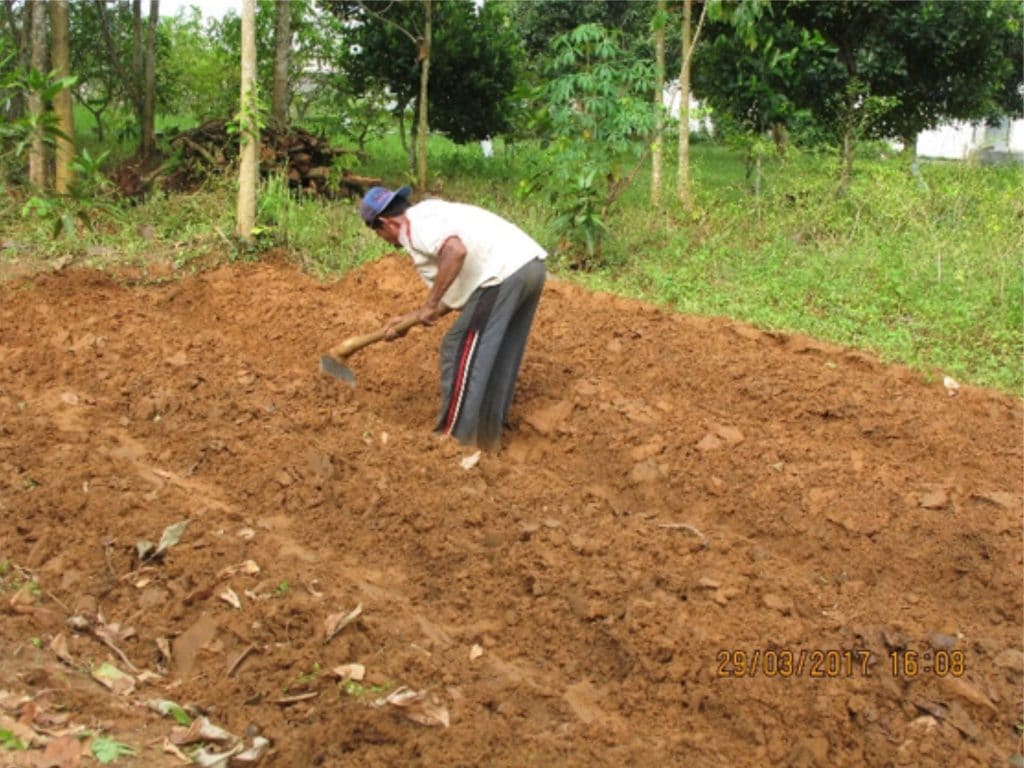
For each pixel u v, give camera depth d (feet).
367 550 16.08
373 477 17.46
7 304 26.43
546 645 14.08
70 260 29.99
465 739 11.80
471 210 18.63
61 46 34.32
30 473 17.08
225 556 14.94
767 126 42.98
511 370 19.38
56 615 13.52
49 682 12.03
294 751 11.31
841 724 12.66
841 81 43.21
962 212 35.78
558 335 24.63
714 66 43.24
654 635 13.61
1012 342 26.32
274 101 42.09
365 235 33.24
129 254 30.42
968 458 19.83
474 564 15.43
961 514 17.21
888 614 14.74
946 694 13.23
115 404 20.58
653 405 20.88
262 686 12.51
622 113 32.53
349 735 11.64
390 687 12.72
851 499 17.61
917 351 25.93
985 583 15.93
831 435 20.84
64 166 34.58
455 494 16.96
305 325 25.16
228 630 13.43
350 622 13.67
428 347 23.38
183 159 39.63
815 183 36.94
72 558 14.78
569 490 18.28
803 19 43.57
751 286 30.40
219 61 49.26
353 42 46.73
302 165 39.55
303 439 18.83
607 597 14.47
